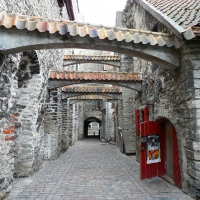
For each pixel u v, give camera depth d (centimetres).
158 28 630
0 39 390
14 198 473
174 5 643
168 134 646
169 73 568
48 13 803
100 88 1138
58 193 509
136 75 842
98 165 857
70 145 1634
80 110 2484
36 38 410
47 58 788
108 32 450
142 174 591
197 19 484
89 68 2697
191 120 465
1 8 394
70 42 429
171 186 566
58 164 868
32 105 662
